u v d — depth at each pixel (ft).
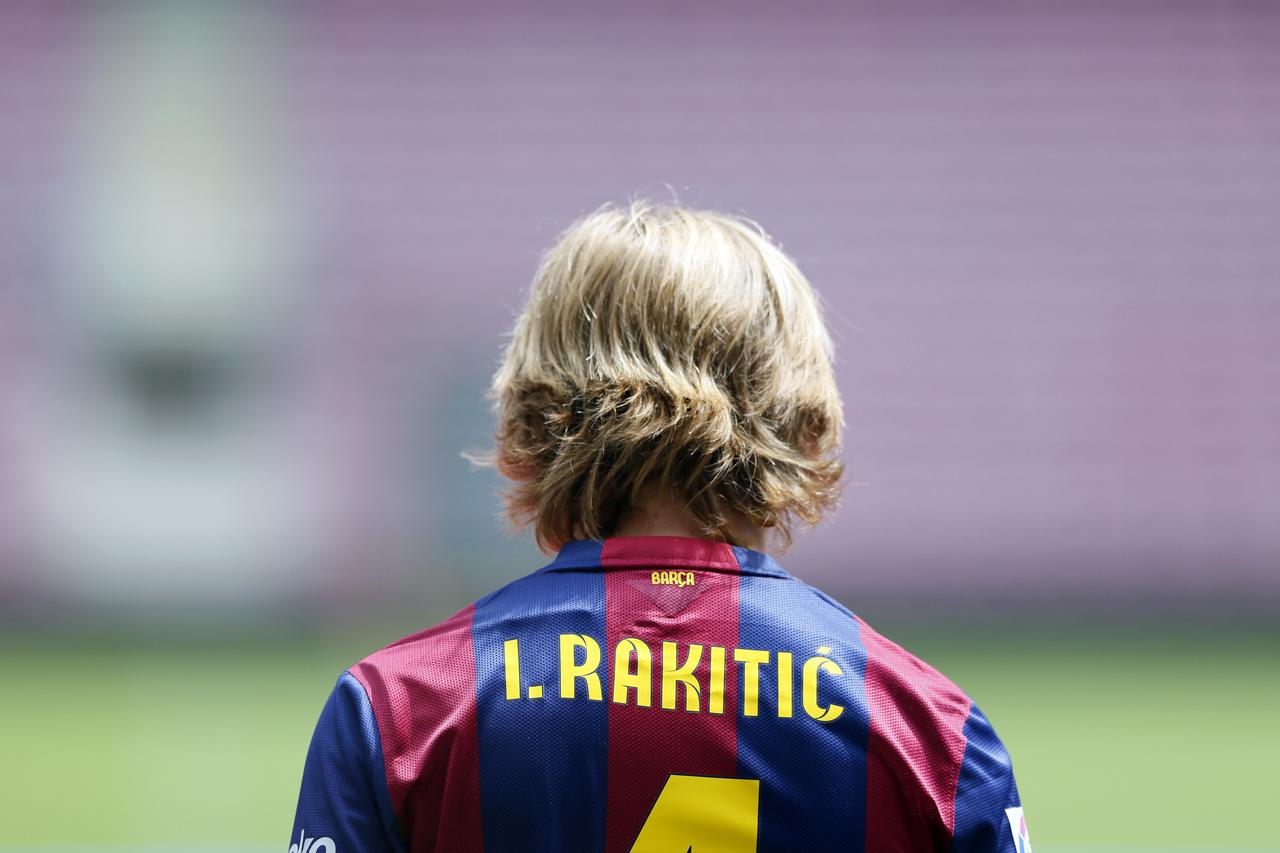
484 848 16.22
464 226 177.99
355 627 156.04
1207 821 72.69
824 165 180.14
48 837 67.92
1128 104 179.01
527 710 16.47
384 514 166.71
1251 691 114.11
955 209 178.91
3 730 97.25
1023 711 105.29
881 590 168.86
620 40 181.68
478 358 173.47
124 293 169.17
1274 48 178.81
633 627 16.96
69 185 171.12
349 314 173.27
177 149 173.58
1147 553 171.22
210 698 111.04
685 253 18.15
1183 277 176.86
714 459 17.54
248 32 177.27
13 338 166.40
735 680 16.67
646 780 16.30
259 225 173.68
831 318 177.17
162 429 166.30
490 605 17.40
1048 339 176.14
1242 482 172.96
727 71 181.57
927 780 16.42
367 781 16.26
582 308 18.16
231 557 164.04
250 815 72.95
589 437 17.62
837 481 18.65
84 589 161.68
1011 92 179.83
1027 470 173.58
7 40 172.45
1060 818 73.67
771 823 16.22
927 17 180.96
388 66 179.73
